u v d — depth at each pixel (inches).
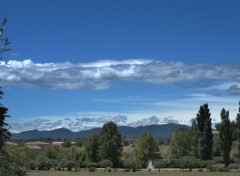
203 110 5620.1
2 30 409.1
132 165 6018.7
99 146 6274.6
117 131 6284.5
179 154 6250.0
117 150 6230.3
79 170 5595.5
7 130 567.5
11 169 653.3
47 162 5669.3
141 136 6476.4
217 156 5979.3
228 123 5310.0
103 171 5398.6
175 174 4534.9
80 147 7751.0
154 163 6003.9
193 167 5556.1
